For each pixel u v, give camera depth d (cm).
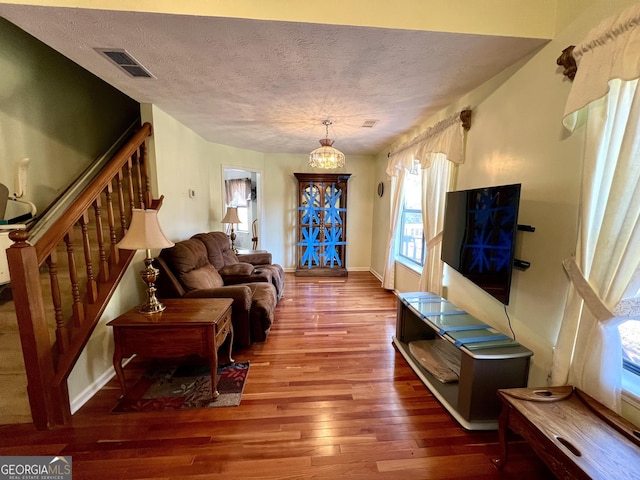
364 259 585
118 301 236
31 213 239
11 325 202
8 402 171
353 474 143
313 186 526
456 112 262
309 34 158
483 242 200
